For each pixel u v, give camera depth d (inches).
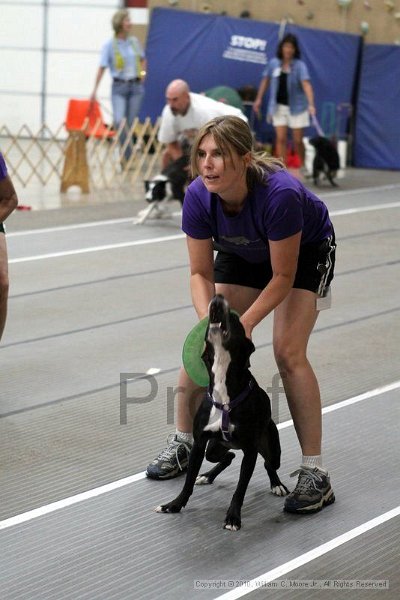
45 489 279.0
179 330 449.4
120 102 1049.5
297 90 1030.4
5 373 385.4
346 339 441.7
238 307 271.0
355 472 293.4
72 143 901.2
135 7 1430.9
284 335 261.9
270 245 245.9
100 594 219.0
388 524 257.8
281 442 317.4
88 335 439.5
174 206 834.2
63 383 374.0
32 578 225.9
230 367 236.4
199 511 264.7
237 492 252.5
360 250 647.8
